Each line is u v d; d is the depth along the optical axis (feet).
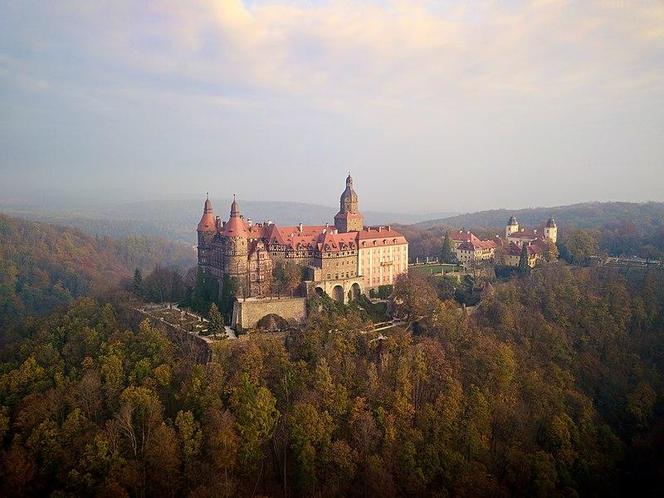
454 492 398.01
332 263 655.76
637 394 527.40
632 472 461.37
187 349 507.30
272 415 420.36
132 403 407.44
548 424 472.03
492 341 553.64
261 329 565.12
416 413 450.30
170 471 372.99
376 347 535.19
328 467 398.62
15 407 419.74
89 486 356.59
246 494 383.04
